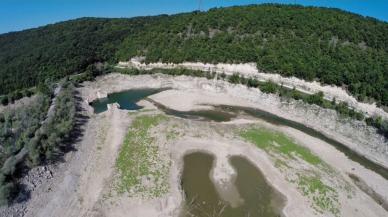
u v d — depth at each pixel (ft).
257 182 182.60
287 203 165.68
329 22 360.48
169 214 159.02
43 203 162.50
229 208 163.02
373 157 215.31
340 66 298.76
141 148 214.28
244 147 216.54
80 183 183.11
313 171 190.39
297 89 305.73
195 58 390.01
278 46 353.10
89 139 229.45
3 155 186.39
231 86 331.98
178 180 183.62
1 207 150.30
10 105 322.96
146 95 347.97
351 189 178.09
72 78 386.73
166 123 248.93
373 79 273.75
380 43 320.29
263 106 299.17
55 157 194.59
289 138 228.22
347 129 244.22
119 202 166.71
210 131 238.27
